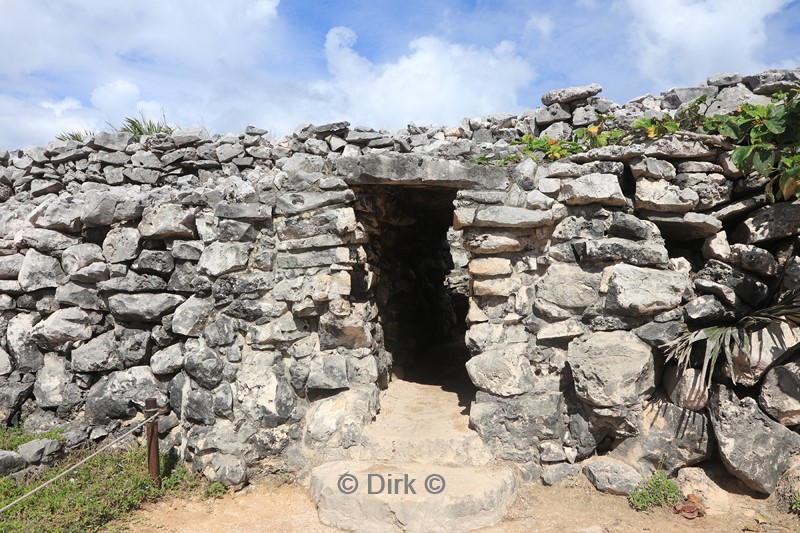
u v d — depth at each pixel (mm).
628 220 4746
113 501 4609
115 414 5609
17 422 5875
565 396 4914
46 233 5848
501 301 5176
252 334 5309
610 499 4461
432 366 7496
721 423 4262
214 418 5227
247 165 6902
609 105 6023
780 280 4496
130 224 5727
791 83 5219
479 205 5109
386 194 5961
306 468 5035
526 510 4441
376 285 6297
